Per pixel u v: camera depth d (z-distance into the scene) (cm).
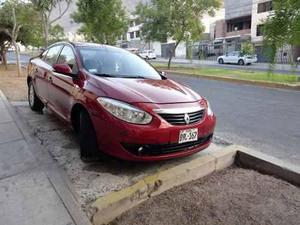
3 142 428
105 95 339
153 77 448
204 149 396
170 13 2162
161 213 283
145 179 313
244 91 1080
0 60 2464
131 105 323
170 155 335
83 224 249
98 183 319
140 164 368
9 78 1274
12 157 376
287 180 355
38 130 483
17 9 1420
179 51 4738
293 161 405
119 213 279
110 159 372
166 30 2234
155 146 322
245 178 362
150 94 351
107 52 477
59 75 450
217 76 1514
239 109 757
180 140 335
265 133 540
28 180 318
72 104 391
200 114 363
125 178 332
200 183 346
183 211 288
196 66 2606
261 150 448
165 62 3431
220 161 385
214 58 4038
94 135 348
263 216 283
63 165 359
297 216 283
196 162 363
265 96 967
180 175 334
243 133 539
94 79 376
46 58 574
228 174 374
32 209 267
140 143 315
